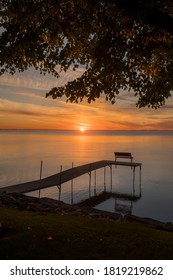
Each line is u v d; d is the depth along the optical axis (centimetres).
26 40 620
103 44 650
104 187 3594
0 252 544
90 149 9138
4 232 632
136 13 562
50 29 639
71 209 1160
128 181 4084
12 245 568
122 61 696
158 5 609
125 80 781
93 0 570
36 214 839
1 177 3962
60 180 2377
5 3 635
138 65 760
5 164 5353
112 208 2583
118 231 663
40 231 639
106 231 661
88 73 706
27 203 1159
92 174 4834
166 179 4169
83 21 632
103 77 707
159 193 3231
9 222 684
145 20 561
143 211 2456
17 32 642
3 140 14275
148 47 656
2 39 643
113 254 541
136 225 829
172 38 608
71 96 702
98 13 629
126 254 541
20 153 7506
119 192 3300
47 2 588
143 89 812
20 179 3834
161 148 10131
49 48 747
